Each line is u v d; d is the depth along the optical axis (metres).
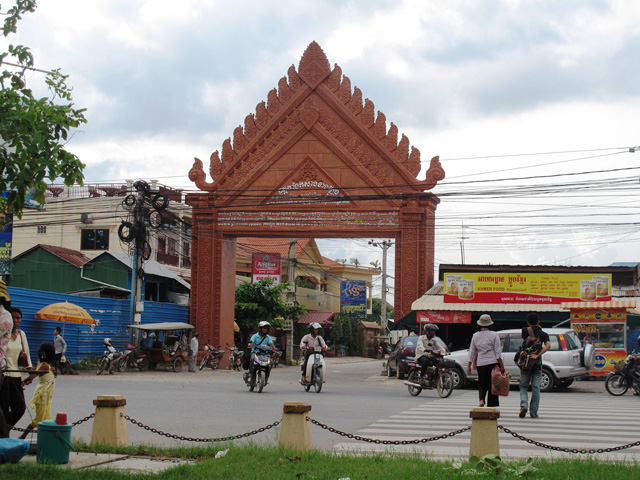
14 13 8.27
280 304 43.25
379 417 13.47
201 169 34.75
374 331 69.06
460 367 22.72
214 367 33.66
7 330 8.45
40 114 7.86
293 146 33.97
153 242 44.31
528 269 32.28
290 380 28.12
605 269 29.84
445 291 29.09
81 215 44.88
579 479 6.95
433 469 7.41
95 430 9.37
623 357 24.38
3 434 8.43
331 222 33.31
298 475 7.14
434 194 31.11
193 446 9.44
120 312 33.28
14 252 46.00
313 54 34.12
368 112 33.38
